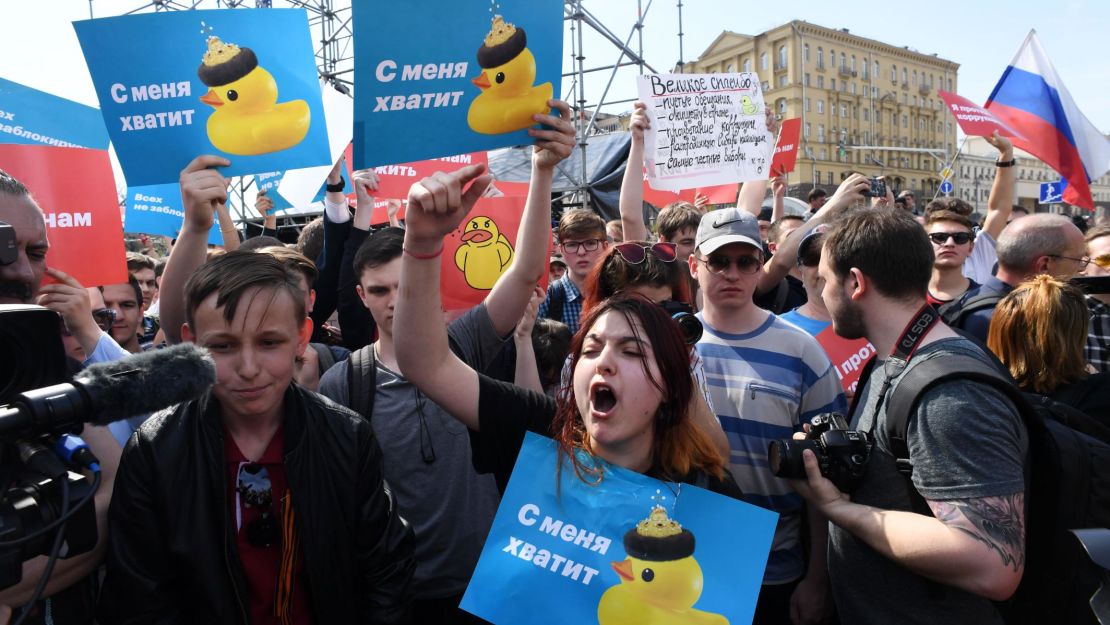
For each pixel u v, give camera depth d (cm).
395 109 168
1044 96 496
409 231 154
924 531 150
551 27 176
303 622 163
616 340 145
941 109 7181
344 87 987
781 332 257
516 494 150
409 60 167
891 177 6669
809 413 248
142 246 840
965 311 321
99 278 244
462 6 168
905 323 180
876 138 6550
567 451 151
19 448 96
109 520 152
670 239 397
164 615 150
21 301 159
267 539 159
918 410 158
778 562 238
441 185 148
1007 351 237
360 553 170
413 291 159
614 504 144
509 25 173
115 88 205
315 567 158
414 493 225
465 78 171
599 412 145
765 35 6172
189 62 208
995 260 498
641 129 369
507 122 177
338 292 334
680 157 402
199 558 150
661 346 145
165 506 150
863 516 163
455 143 173
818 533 232
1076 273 324
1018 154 5166
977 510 144
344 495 165
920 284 180
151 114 208
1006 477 146
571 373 157
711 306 265
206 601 151
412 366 164
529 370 263
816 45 6109
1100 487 162
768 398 247
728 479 156
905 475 161
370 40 164
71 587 156
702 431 158
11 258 118
